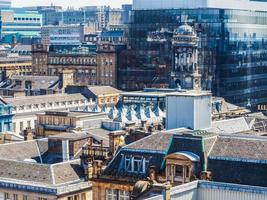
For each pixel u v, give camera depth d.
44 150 139.88
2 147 135.88
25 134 170.50
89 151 122.31
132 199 86.81
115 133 120.62
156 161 99.88
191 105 124.19
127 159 102.94
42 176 118.75
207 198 88.25
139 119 192.25
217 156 94.94
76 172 121.56
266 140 95.12
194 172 94.25
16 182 117.75
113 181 102.56
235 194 86.56
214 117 184.25
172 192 84.75
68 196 114.75
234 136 98.00
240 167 92.75
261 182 90.25
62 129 180.50
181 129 116.06
